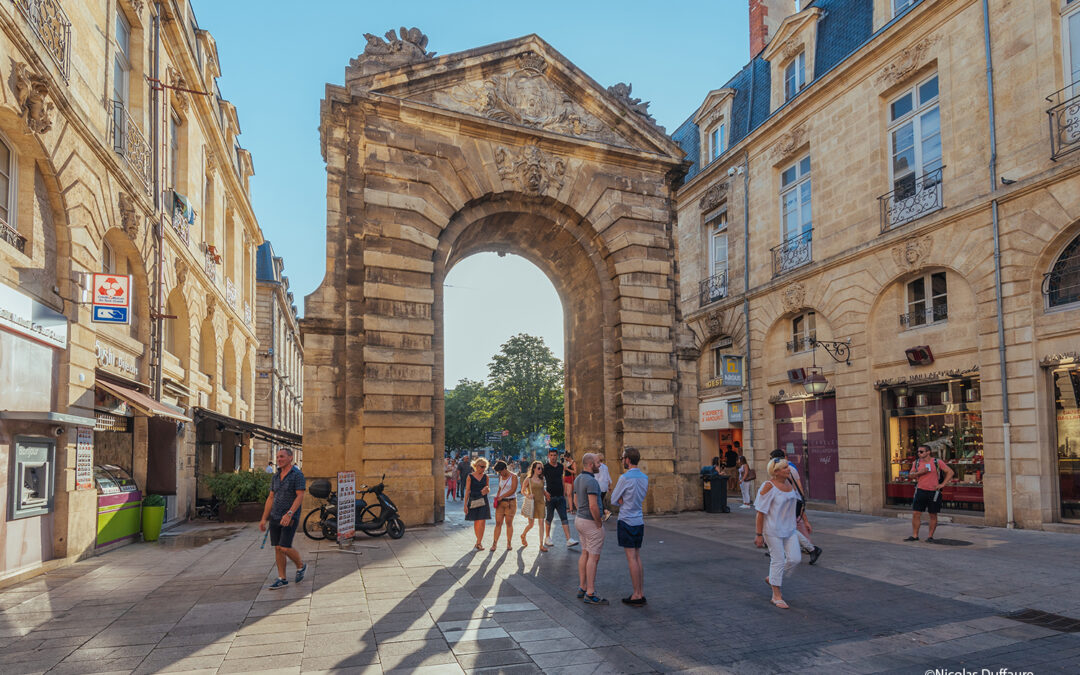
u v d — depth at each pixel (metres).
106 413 11.39
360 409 13.45
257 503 15.72
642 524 6.87
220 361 21.39
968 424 13.83
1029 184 12.27
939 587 7.45
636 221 16.75
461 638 5.63
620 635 5.72
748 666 4.97
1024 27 12.72
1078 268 11.77
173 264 15.30
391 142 14.37
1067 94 12.02
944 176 14.30
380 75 14.21
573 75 16.17
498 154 15.30
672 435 16.12
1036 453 12.00
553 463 10.61
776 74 20.58
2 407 7.89
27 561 8.43
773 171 20.38
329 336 13.73
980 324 13.22
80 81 10.23
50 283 9.37
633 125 16.77
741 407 21.36
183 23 15.91
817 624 6.05
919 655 5.21
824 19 18.84
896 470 15.55
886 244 15.57
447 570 8.65
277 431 17.95
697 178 24.25
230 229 24.17
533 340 51.75
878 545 10.50
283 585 7.71
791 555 6.70
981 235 13.30
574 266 17.42
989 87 13.27
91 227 10.39
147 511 12.14
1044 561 8.86
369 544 10.95
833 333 17.33
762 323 20.25
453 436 64.88
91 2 10.73
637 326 16.23
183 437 15.56
